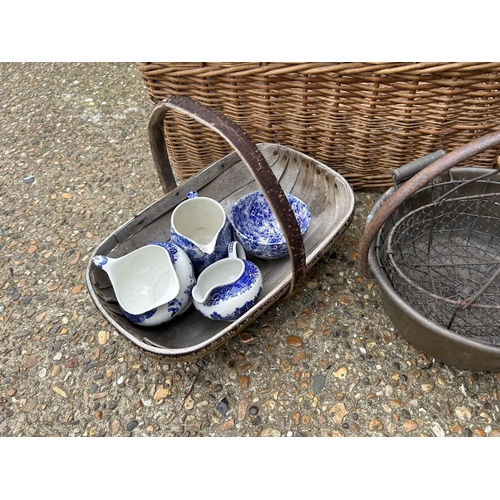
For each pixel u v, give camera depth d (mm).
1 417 902
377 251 819
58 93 1748
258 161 690
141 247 927
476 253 1009
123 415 885
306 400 870
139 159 1445
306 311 995
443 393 853
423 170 641
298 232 746
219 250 954
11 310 1075
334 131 1040
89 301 1076
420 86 875
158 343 865
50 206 1328
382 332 946
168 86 1027
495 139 589
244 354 939
